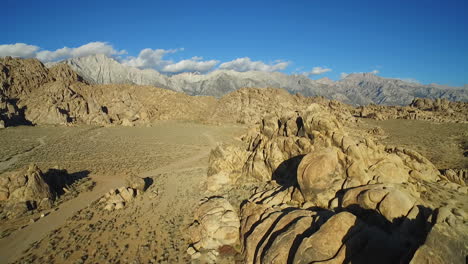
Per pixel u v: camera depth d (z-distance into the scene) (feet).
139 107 479.00
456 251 36.58
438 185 83.41
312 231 54.60
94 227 90.38
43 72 467.11
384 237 46.52
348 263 43.73
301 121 112.68
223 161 133.59
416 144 191.21
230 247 71.72
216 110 501.97
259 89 533.96
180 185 136.67
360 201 60.64
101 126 375.86
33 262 70.95
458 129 236.22
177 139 293.43
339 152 80.89
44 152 208.85
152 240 80.79
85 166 175.63
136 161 193.26
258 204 81.56
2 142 239.30
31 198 107.24
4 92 385.70
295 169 101.91
